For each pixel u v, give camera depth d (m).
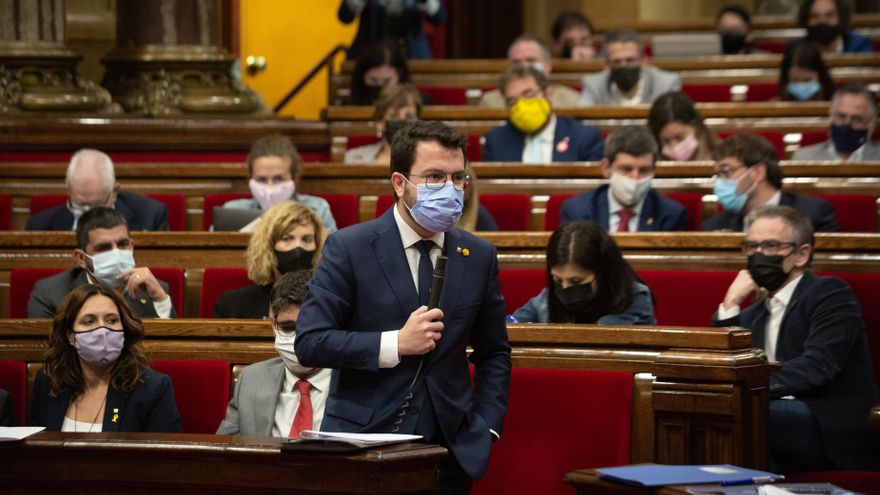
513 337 8.79
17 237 12.67
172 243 12.64
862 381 9.76
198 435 7.38
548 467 8.55
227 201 15.59
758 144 13.59
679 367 8.09
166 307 11.45
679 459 8.12
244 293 11.30
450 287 7.25
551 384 8.63
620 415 8.45
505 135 17.34
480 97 23.05
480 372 7.56
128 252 11.45
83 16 23.72
